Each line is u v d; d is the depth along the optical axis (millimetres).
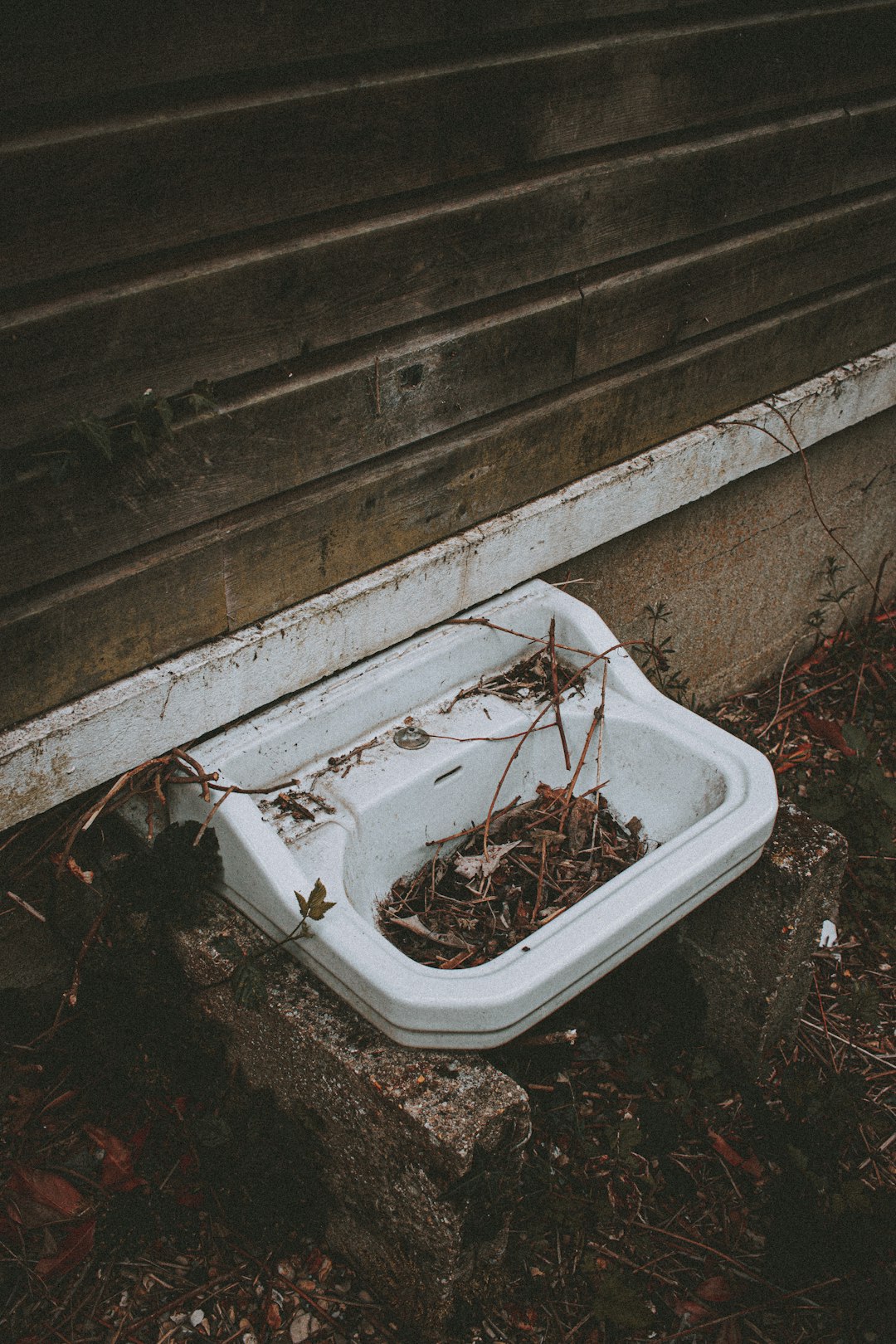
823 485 3514
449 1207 1711
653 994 2557
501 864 2271
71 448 1647
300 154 1728
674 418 2775
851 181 2855
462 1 1813
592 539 2672
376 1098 1731
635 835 2324
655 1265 2131
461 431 2271
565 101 2066
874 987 2672
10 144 1432
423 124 1865
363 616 2225
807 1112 2410
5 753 1771
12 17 1365
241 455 1896
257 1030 1949
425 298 2035
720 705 3693
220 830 1943
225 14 1550
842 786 3164
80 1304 1977
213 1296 2014
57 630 1794
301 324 1870
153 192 1592
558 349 2354
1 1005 2277
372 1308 2014
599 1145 2318
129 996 2195
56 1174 2152
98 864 2229
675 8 2166
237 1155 2086
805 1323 2053
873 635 4016
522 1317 2023
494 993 1691
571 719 2357
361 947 1778
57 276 1555
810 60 2525
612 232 2316
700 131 2387
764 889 2236
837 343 3162
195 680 1978
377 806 2090
